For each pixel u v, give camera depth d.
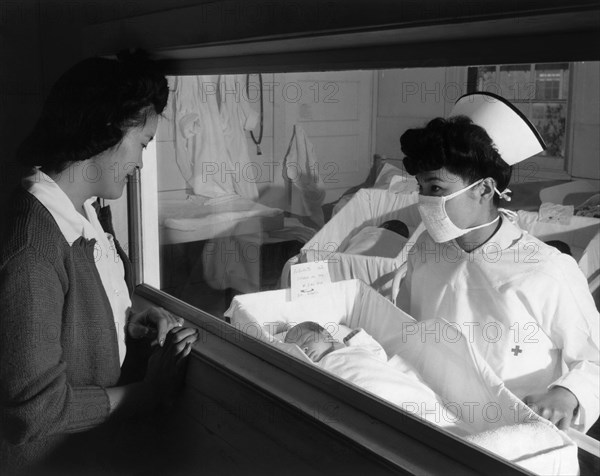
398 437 0.98
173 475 1.33
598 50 0.75
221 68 1.36
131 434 1.25
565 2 0.68
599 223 2.11
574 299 1.27
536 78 1.93
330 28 0.97
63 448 1.17
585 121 2.32
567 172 2.43
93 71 1.13
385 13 0.88
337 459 1.00
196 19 1.25
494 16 0.75
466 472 0.89
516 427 1.07
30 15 1.82
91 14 1.62
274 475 1.12
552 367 1.31
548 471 1.03
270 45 1.13
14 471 1.17
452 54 0.91
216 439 1.24
